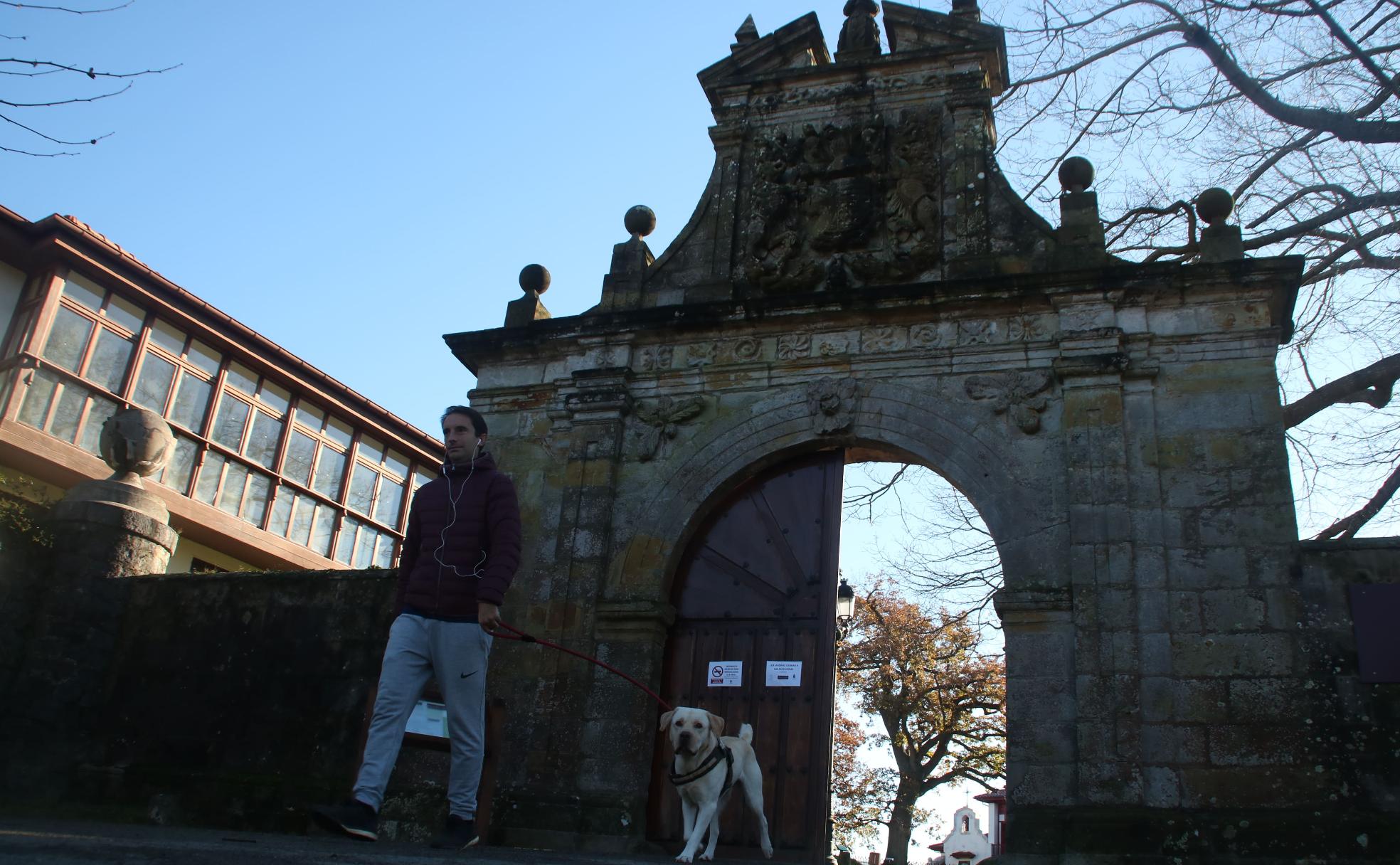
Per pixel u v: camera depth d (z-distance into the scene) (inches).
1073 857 333.7
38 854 156.8
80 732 473.4
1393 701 335.6
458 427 249.0
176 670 474.6
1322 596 354.9
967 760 1087.6
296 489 773.9
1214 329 402.9
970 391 419.2
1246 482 377.4
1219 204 423.2
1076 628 367.9
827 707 400.2
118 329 666.2
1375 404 610.2
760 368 453.7
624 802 392.5
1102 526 380.5
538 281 519.2
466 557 236.8
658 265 500.7
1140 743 348.5
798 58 531.2
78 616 482.9
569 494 451.5
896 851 1030.4
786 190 490.3
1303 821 324.8
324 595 463.8
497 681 427.8
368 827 210.4
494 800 402.9
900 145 483.5
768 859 365.4
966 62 493.4
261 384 759.1
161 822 435.8
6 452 601.9
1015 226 451.8
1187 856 327.6
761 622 422.6
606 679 415.5
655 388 466.6
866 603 1101.1
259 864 164.6
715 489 437.7
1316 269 610.2
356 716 432.5
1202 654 357.1
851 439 430.3
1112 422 394.9
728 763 337.4
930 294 434.9
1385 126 524.1
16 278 639.1
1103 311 414.9
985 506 398.9
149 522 518.3
